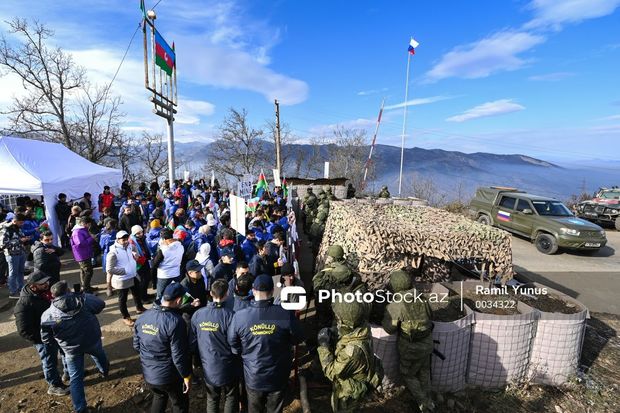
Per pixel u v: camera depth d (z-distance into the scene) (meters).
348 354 3.46
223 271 5.25
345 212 7.03
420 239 5.48
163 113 14.70
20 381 4.68
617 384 5.14
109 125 28.48
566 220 12.11
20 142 10.87
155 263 5.75
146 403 4.30
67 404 4.26
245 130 36.69
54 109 25.19
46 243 5.72
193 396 4.44
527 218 12.97
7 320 6.31
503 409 4.51
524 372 4.93
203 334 3.46
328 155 46.47
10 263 6.99
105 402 4.29
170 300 3.45
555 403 4.66
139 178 35.03
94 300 4.25
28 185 9.62
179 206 11.04
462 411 4.44
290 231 8.29
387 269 5.35
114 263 5.69
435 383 4.61
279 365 3.45
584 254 12.31
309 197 13.28
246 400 4.12
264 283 3.37
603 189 18.81
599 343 6.31
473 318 4.71
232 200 6.79
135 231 6.54
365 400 4.45
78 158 13.27
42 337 3.96
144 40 12.55
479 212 15.54
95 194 12.69
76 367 3.90
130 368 4.96
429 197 31.30
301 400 4.17
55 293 3.74
